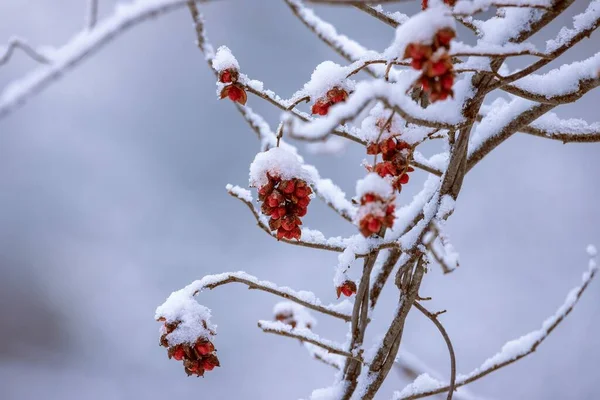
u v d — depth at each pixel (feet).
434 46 2.53
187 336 2.83
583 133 2.88
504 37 2.70
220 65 2.89
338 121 2.47
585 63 2.75
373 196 2.63
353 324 2.82
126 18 2.34
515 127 2.83
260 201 2.82
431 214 2.75
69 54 2.33
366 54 2.83
